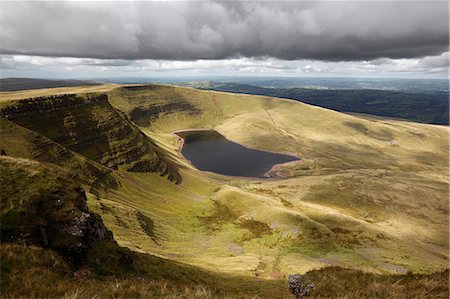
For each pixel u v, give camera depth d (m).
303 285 25.66
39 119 167.00
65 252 27.44
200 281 46.84
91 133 186.75
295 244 118.44
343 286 24.11
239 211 154.75
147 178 182.88
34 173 31.78
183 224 137.50
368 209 190.50
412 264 103.19
